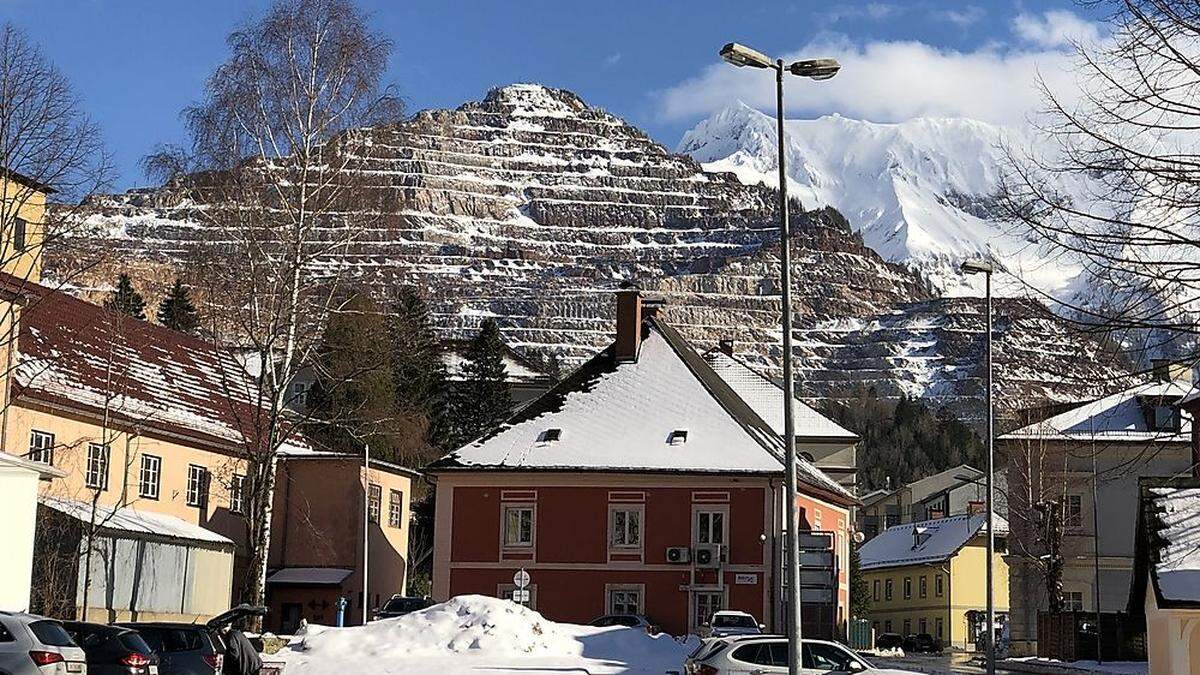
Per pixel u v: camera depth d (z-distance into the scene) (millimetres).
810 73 27703
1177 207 20109
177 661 29297
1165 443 23406
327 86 48469
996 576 100625
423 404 97688
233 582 60688
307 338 49281
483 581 59125
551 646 41250
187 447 58500
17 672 23828
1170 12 20078
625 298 65375
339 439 73250
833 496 65000
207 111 48344
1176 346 20625
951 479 147625
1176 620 32531
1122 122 20531
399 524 71312
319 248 48500
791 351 27312
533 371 132250
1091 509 71062
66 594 45438
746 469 58344
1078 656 60156
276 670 35438
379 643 40594
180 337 67875
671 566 58188
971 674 52031
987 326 43438
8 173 43344
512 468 59344
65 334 56156
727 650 30766
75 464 51250
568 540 58906
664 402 62375
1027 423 72750
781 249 27562
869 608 113062
